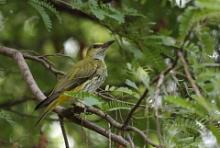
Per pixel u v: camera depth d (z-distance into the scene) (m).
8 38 18.58
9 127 15.30
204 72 8.03
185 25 7.96
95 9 11.84
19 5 17.31
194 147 8.94
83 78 13.41
